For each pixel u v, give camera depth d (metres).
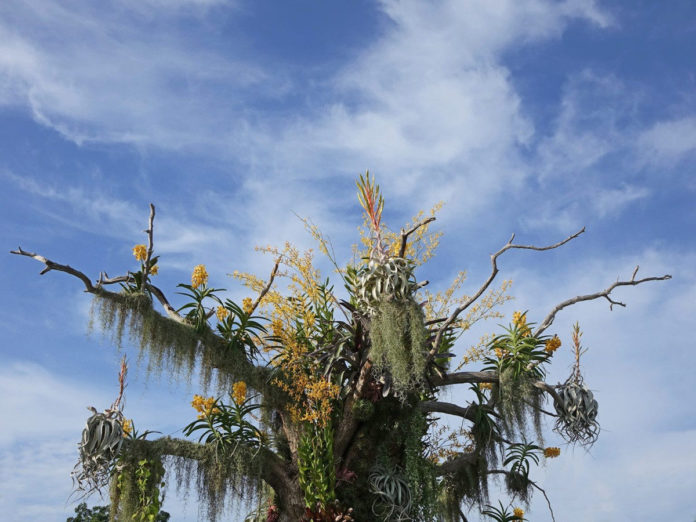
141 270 7.20
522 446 8.37
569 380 8.27
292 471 7.54
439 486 7.93
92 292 6.80
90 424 6.93
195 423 7.37
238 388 7.19
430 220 6.36
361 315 6.86
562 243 6.04
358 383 7.32
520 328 8.13
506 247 6.23
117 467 7.07
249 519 8.04
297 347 7.34
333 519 6.88
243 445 7.36
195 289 7.39
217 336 7.44
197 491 7.24
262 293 7.44
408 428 7.46
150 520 6.92
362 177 6.79
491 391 8.31
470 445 8.59
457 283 8.07
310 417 7.03
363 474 7.28
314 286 7.59
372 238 7.81
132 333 6.88
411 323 6.34
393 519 7.12
